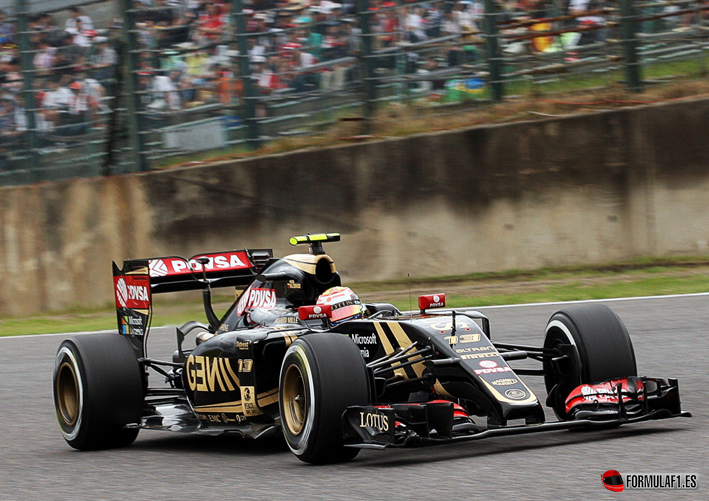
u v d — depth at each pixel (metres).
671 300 45.69
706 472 16.34
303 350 19.41
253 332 22.81
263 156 60.69
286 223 60.38
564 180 57.97
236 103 62.25
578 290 51.19
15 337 51.25
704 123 57.19
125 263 26.98
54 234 62.53
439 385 20.64
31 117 63.75
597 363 21.02
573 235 57.91
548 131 58.00
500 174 58.28
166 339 45.03
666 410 19.89
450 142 58.47
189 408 25.53
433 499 15.66
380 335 21.94
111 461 22.78
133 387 24.66
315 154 59.88
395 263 59.09
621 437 20.06
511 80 61.47
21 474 21.72
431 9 61.16
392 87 61.53
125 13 62.09
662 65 61.12
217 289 56.53
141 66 62.41
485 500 15.41
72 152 63.88
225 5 62.00
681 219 57.47
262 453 22.16
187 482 19.12
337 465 19.34
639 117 57.59
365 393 19.19
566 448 19.25
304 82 61.91
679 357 31.83
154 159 62.78
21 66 63.72
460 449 20.20
